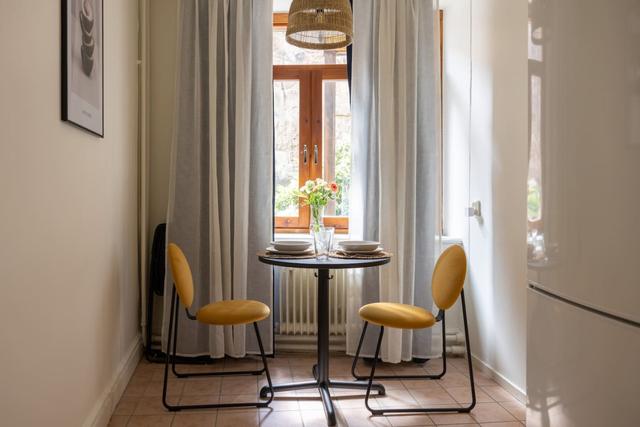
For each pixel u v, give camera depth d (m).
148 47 3.33
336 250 2.81
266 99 3.17
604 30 1.03
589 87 1.08
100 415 2.17
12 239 1.32
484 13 2.96
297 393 2.68
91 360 2.12
